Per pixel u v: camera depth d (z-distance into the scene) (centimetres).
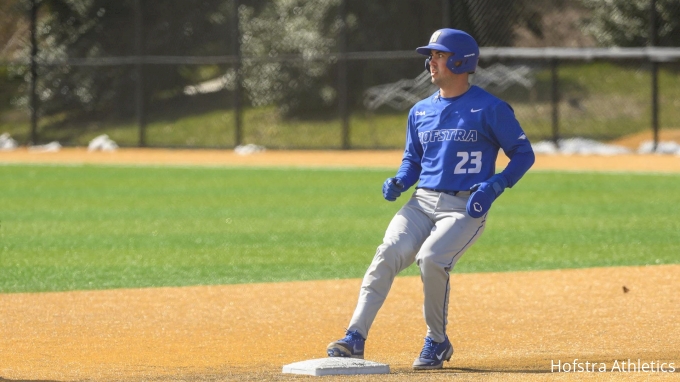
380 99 10012
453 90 1897
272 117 10238
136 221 4753
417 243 1894
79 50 10356
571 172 7038
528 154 1844
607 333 2292
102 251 3828
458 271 3328
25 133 10200
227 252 3800
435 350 1916
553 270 3291
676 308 2575
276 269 3412
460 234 1852
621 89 9938
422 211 1906
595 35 9894
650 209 5031
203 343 2248
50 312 2628
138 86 9675
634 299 2725
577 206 5206
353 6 10325
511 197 5644
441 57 1869
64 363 2009
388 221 4731
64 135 10069
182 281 3167
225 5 10456
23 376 1856
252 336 2334
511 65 9638
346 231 4394
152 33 10225
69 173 7362
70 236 4238
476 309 2652
